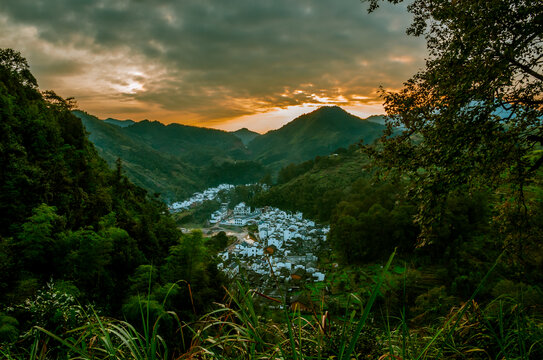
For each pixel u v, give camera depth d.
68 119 37.62
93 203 24.75
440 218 5.41
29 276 11.88
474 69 4.41
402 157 5.52
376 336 1.86
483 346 1.86
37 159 24.09
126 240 20.00
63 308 5.41
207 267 21.47
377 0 5.80
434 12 5.11
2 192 16.83
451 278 26.80
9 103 24.72
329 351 1.65
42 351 1.48
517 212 5.52
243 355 1.51
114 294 15.34
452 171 5.05
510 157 4.86
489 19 4.09
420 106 5.35
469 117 4.87
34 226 13.20
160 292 13.65
